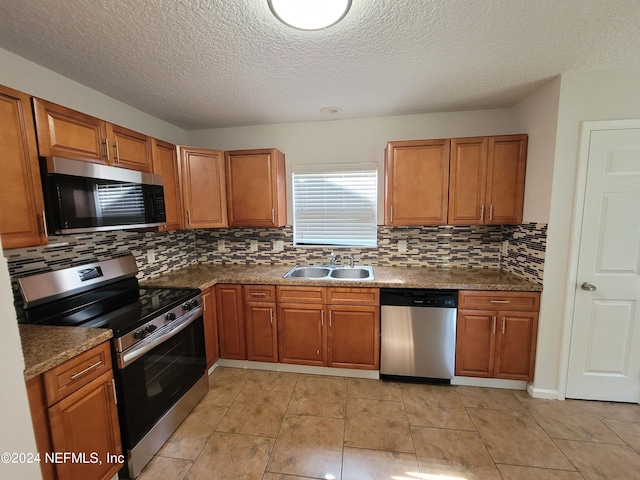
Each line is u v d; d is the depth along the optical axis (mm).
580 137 1813
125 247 2162
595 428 1748
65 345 1175
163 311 1684
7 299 792
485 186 2258
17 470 822
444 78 1859
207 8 1159
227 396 2115
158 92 2020
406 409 1947
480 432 1733
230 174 2615
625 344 1919
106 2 1115
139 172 1828
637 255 1837
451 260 2672
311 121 2770
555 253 1938
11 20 1213
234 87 1957
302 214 2902
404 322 2205
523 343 2074
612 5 1174
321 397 2090
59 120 1401
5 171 1185
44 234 1326
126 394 1406
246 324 2432
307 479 1442
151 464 1541
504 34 1381
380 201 2746
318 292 2305
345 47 1478
